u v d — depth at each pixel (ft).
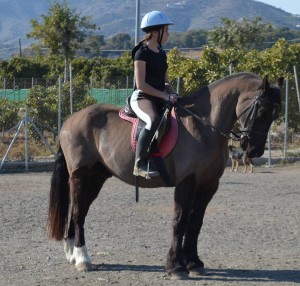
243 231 32.89
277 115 25.21
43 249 29.48
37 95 65.05
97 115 27.17
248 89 25.41
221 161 25.50
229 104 25.57
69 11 113.50
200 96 26.02
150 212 37.14
